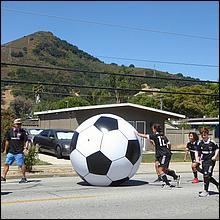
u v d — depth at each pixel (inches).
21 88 3356.3
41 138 1031.0
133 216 332.2
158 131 524.1
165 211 355.3
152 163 916.0
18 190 490.9
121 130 499.8
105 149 491.5
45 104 2770.7
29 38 4714.6
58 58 4503.0
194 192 473.7
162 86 3085.6
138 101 2849.4
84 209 361.4
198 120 2222.0
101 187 512.4
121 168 498.3
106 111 1279.5
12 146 577.0
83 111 1261.1
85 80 3609.7
